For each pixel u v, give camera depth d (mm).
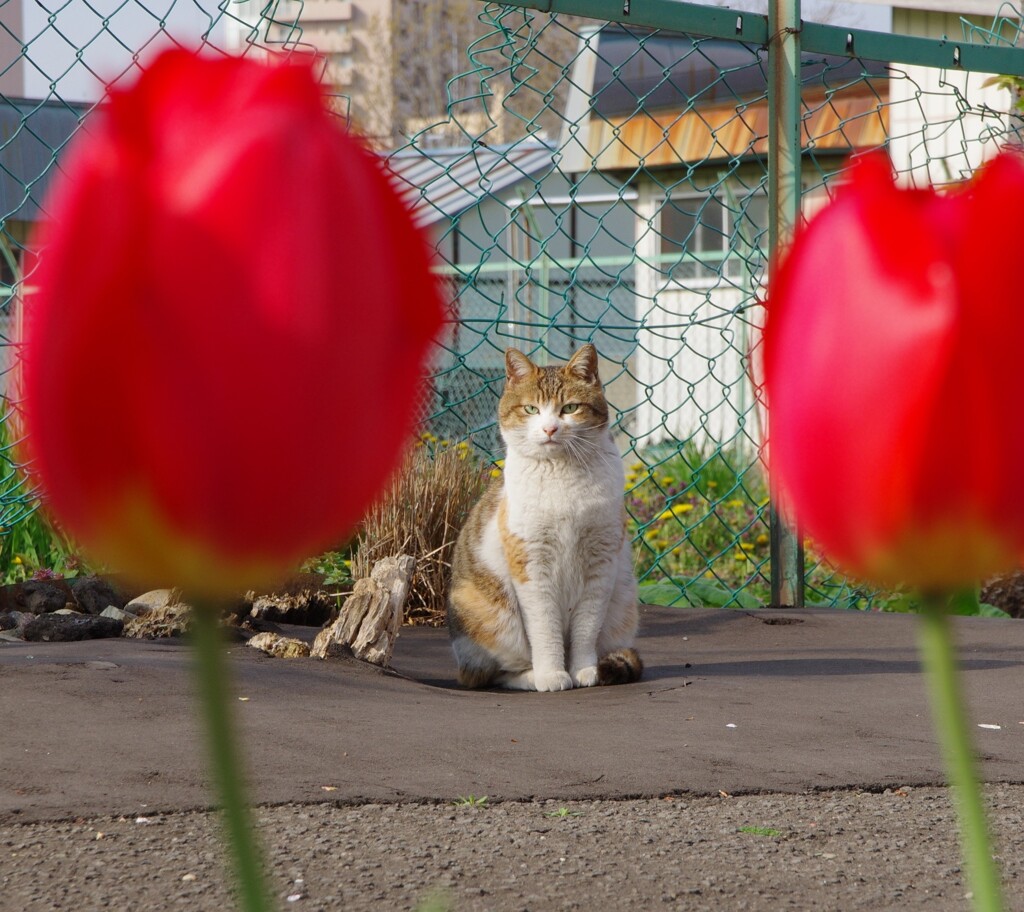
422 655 4266
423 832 1943
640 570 6543
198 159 280
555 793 2195
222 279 276
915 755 2551
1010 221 302
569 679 3650
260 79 290
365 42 23406
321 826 1945
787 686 3342
